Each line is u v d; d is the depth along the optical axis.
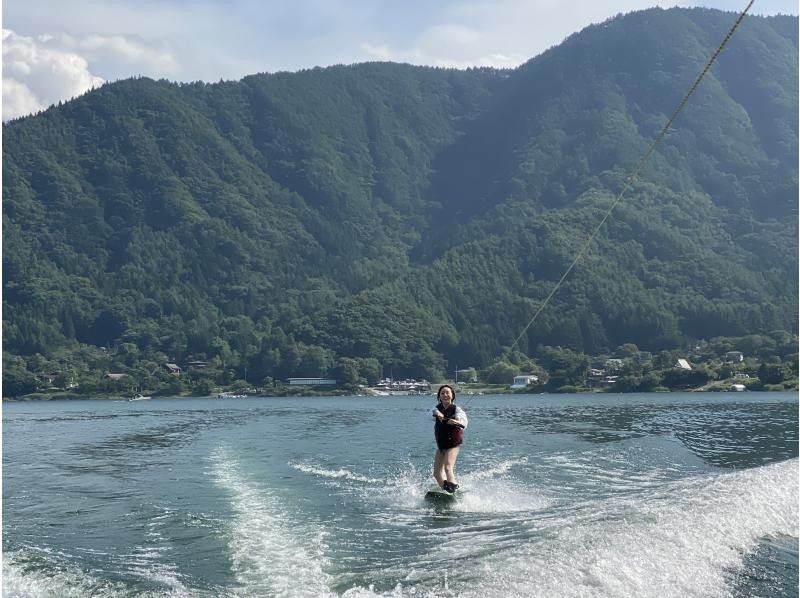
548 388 143.25
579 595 7.48
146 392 168.75
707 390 131.38
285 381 171.88
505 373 153.62
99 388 167.00
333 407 75.50
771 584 8.36
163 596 7.91
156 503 13.39
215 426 37.72
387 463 19.05
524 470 17.47
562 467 17.98
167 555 9.59
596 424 34.19
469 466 18.28
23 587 8.30
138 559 9.41
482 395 135.38
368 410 62.41
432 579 8.04
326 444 24.70
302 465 18.72
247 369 177.25
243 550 9.73
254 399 146.88
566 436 26.75
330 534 10.64
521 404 75.69
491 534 10.41
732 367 140.88
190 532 10.91
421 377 175.88
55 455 22.86
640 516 10.77
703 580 8.31
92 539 10.59
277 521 11.64
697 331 188.75
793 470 15.95
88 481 16.44
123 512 12.58
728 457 19.94
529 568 8.18
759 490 13.16
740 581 8.45
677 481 15.50
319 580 8.32
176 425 39.84
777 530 10.80
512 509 12.59
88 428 38.97
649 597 7.66
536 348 186.00
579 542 9.20
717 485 13.90
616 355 175.00
